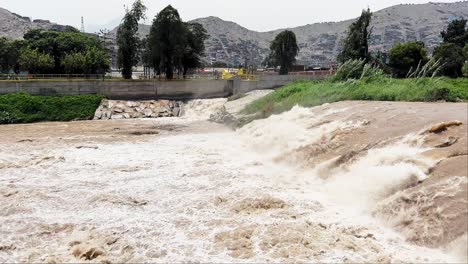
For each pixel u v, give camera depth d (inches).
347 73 1198.9
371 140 554.6
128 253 349.1
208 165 653.9
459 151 425.1
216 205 457.1
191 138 995.3
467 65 1601.9
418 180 410.0
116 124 1318.9
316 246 343.3
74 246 358.6
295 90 1158.3
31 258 341.7
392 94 838.5
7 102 1430.9
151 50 1889.8
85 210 456.1
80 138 1003.9
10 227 409.4
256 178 564.4
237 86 1819.6
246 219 411.2
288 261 322.3
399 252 330.0
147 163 680.4
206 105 1624.0
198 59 2102.6
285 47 2822.3
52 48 2237.9
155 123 1343.5
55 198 496.7
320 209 430.9
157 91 1720.0
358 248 338.0
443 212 354.3
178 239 372.5
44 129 1196.5
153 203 473.1
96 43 2447.1
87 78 1812.3
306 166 599.5
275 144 725.9
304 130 705.0
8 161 705.0
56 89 1574.8
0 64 2564.0
